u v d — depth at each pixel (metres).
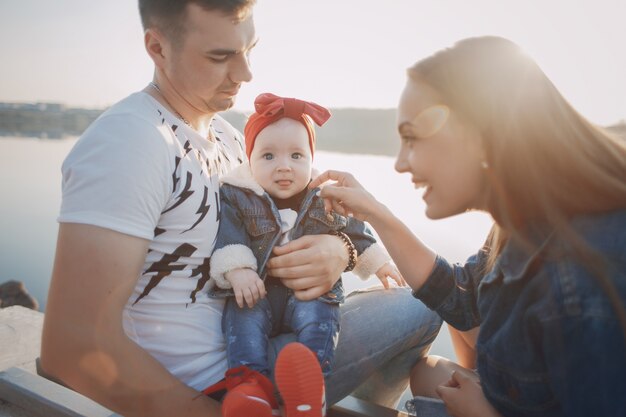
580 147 1.15
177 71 1.61
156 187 1.43
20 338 2.59
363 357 1.78
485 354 1.27
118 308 1.38
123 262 1.36
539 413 1.20
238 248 1.68
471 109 1.18
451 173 1.24
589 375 1.00
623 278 1.00
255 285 1.65
